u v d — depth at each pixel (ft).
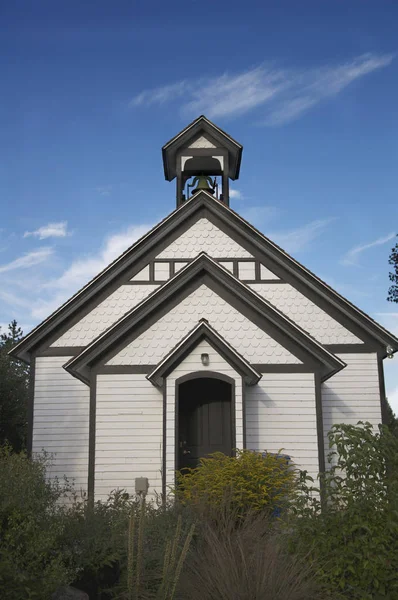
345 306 60.95
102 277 61.00
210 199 62.90
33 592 23.36
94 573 29.12
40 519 27.35
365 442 28.50
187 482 43.16
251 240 62.23
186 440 53.62
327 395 60.13
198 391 54.65
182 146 69.00
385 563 25.34
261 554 26.03
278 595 23.68
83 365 52.31
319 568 25.98
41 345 60.54
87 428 58.34
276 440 51.98
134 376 52.75
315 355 53.21
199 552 28.37
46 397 59.21
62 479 56.85
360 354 60.70
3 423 96.32
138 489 49.60
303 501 28.78
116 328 53.06
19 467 29.32
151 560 28.81
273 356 53.57
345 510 26.84
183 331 53.88
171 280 54.19
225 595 24.17
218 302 54.60
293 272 61.57
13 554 24.71
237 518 35.55
